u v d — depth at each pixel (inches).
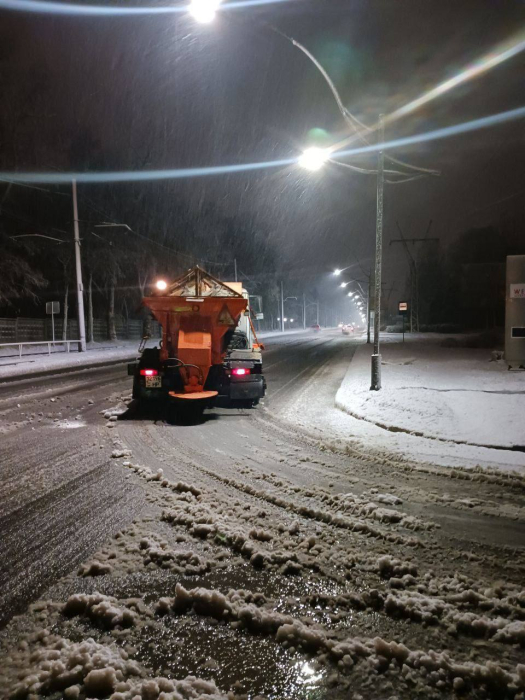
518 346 650.2
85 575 148.3
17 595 137.4
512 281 647.1
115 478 246.4
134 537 175.8
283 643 115.3
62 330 1581.0
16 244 1302.9
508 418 351.3
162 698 94.7
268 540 173.0
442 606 129.2
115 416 413.7
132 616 124.0
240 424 391.9
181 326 423.2
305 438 340.2
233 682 103.0
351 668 107.0
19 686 99.7
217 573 149.8
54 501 213.0
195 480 243.1
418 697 98.6
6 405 479.2
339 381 692.7
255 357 453.4
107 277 1622.8
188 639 117.3
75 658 107.2
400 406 423.2
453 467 265.4
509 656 111.3
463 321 2785.4
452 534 180.1
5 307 1557.6
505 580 145.9
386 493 225.8
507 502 214.5
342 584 143.0
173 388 430.0
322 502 211.9
